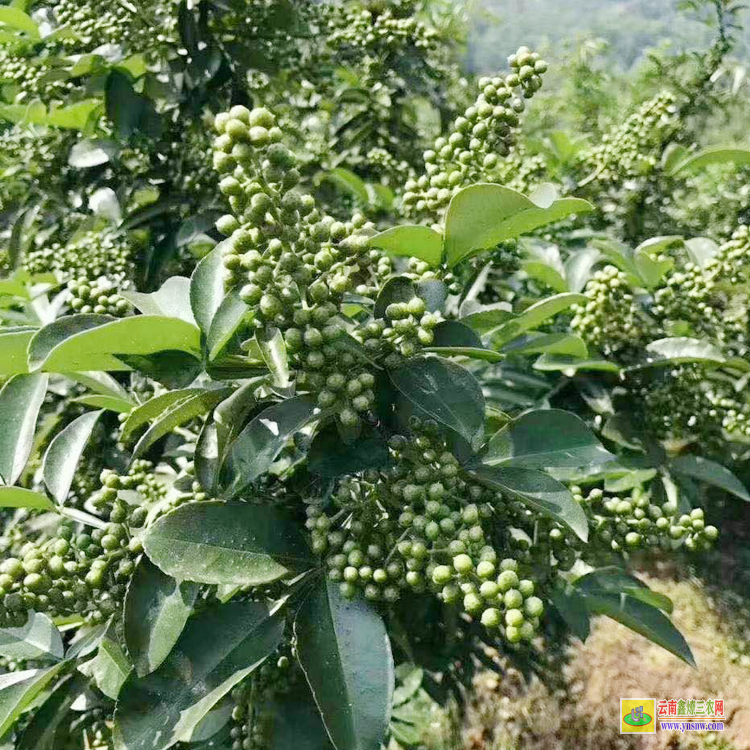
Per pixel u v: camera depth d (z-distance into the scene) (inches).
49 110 150.5
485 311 86.2
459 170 75.3
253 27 156.6
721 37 193.0
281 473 81.0
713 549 251.8
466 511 61.5
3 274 150.3
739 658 221.9
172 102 147.8
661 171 186.1
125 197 147.9
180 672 61.4
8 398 76.3
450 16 239.5
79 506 114.0
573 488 80.6
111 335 59.2
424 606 107.4
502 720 197.9
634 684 212.8
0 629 72.7
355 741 56.2
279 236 58.4
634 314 123.7
